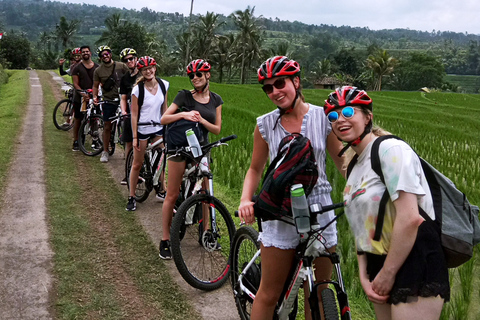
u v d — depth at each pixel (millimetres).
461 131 15719
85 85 9352
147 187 6184
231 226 4301
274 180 2658
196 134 4547
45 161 8539
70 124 11852
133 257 4723
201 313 3777
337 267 2740
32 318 3605
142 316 3689
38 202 6277
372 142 2355
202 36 67125
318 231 2666
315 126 2814
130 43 69500
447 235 2254
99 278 4262
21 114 14133
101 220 5730
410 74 97375
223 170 7809
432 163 9023
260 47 70625
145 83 5742
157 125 5836
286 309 2947
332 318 2520
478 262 5293
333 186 6930
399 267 2215
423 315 2193
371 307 4051
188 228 5051
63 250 4820
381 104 30984
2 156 8703
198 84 4520
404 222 2166
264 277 2918
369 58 79625
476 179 8156
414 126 16656
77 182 7309
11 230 5309
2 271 4332
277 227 2803
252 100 24531
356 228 2418
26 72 41531
